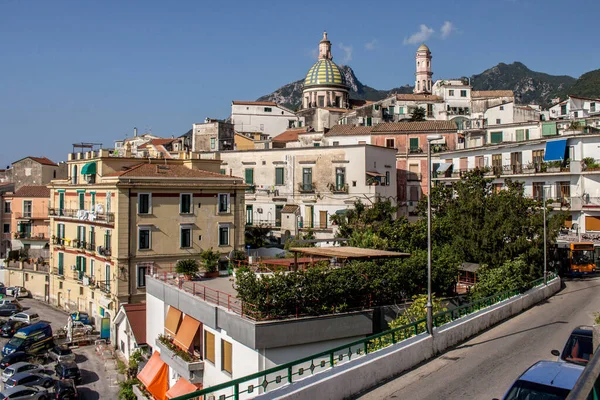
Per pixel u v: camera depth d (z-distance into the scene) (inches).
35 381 1652.3
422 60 5017.2
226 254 2107.5
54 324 2292.1
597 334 780.0
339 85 4598.9
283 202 2559.1
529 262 1695.4
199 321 1150.3
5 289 2901.1
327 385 773.3
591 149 2218.3
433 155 2918.3
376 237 1561.3
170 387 1282.0
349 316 1047.0
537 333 1154.0
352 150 2390.5
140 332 1669.5
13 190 3757.4
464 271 1653.5
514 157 2506.2
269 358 957.8
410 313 1101.1
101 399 1593.3
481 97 4234.7
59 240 2444.6
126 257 1926.7
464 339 1112.8
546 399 605.6
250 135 3784.5
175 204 2015.3
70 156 2399.1
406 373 912.3
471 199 1780.3
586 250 2058.3
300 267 1258.0
